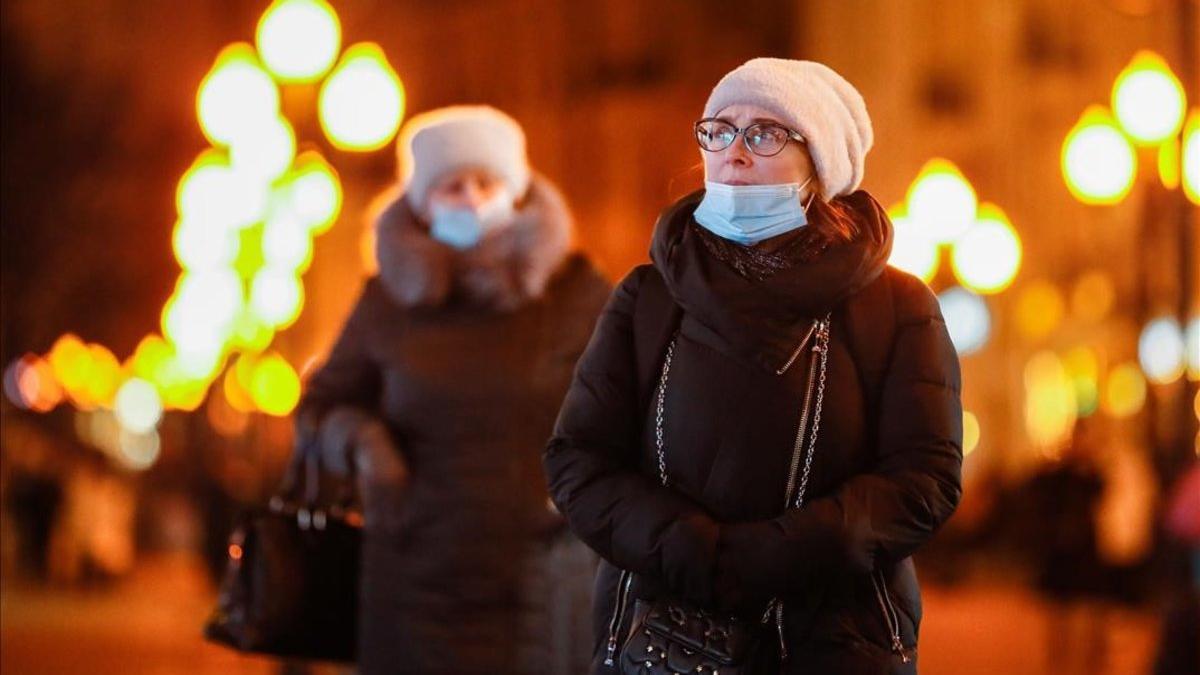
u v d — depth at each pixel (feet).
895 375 37.70
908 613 37.86
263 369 261.44
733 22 390.21
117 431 455.22
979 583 287.28
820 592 37.42
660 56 388.78
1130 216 421.59
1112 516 214.69
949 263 363.97
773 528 36.40
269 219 222.28
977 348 371.15
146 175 376.27
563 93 392.47
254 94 163.94
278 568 62.80
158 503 360.89
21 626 215.31
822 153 37.96
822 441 37.29
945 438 37.50
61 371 431.84
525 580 60.44
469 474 60.75
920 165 408.05
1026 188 419.13
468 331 61.52
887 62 400.47
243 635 63.00
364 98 146.30
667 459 38.04
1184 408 129.70
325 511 63.26
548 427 61.11
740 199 37.50
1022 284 422.82
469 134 61.62
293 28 148.87
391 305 62.69
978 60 410.31
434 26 399.24
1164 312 208.85
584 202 389.39
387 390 62.18
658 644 37.01
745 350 37.29
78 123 367.45
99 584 290.56
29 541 294.05
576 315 61.93
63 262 373.20
